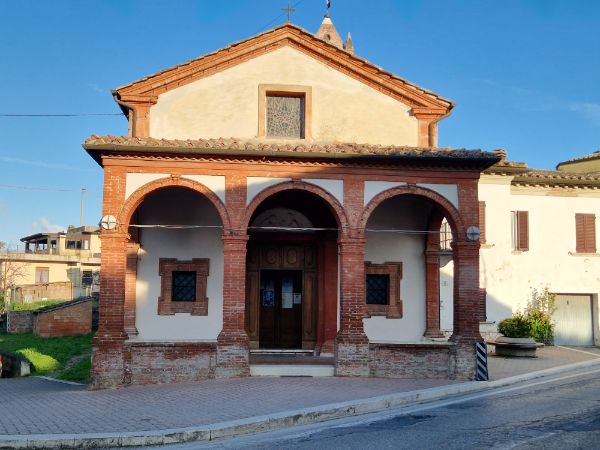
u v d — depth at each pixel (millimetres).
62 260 55406
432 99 19141
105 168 15914
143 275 18578
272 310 19938
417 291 19766
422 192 16797
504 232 25188
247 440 10289
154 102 18250
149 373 15555
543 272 26047
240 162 16328
